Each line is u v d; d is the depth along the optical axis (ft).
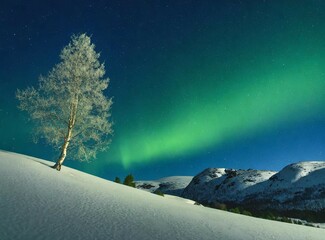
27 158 89.51
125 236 31.68
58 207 38.55
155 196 91.35
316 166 481.05
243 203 452.35
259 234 51.85
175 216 52.70
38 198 40.88
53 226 29.91
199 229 44.21
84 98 81.92
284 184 443.32
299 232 67.36
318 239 60.70
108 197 57.00
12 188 43.06
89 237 28.76
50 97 81.10
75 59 83.30
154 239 32.91
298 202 378.53
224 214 81.51
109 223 36.06
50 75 81.35
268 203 411.13
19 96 78.23
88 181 76.69
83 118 82.48
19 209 33.30
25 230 26.86
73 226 31.42
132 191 84.38
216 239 39.37
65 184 58.95
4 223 27.45
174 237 35.73
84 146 81.82
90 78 83.61
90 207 43.32
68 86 81.20
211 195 568.00
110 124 83.76
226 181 590.55
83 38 84.64
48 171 71.20
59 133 80.43
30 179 53.93
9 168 60.54
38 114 78.69
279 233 58.49
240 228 54.80
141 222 40.34
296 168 480.64
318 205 351.05
